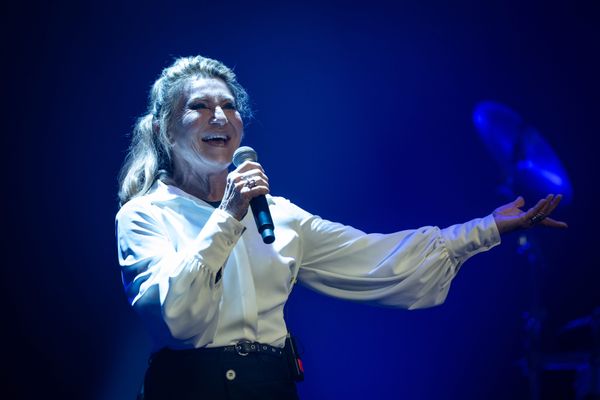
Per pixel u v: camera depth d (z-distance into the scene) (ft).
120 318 28.84
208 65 11.80
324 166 32.48
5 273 28.66
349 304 32.76
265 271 10.71
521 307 32.89
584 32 33.01
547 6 33.19
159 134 11.69
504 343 32.89
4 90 29.40
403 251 11.47
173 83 11.51
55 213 29.17
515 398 32.45
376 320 32.78
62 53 29.99
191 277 9.16
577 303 32.50
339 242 11.69
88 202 29.35
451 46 33.50
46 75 29.78
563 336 32.22
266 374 10.02
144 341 28.68
